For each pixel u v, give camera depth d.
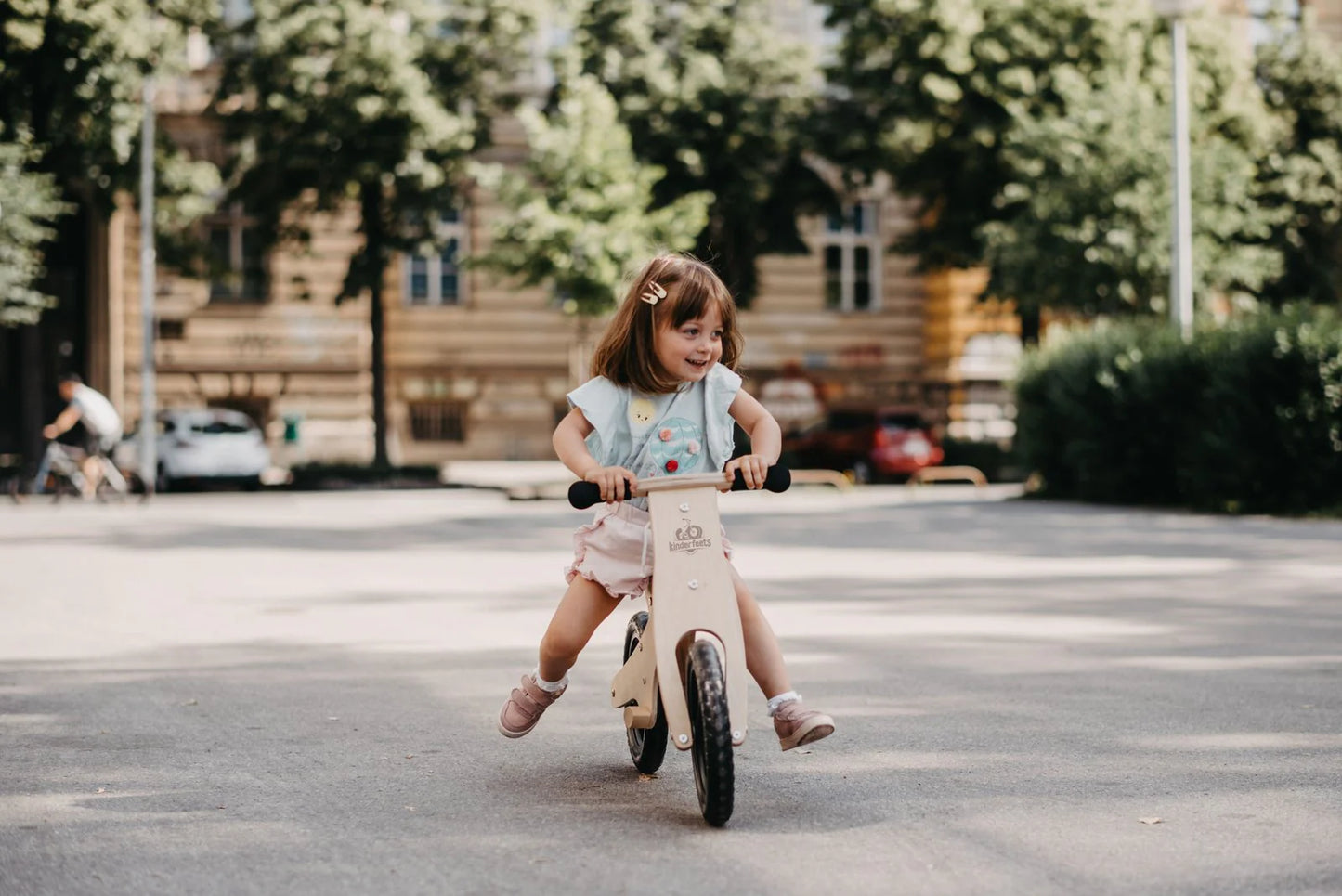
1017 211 31.61
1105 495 23.62
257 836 4.64
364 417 38.72
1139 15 31.03
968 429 39.28
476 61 30.89
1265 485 20.64
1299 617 10.21
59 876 4.23
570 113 28.20
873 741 6.04
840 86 33.38
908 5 30.98
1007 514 21.41
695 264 4.95
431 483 29.53
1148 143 25.84
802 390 40.22
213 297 37.81
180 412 29.62
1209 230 25.94
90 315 35.94
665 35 32.88
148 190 29.41
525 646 8.99
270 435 38.22
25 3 26.64
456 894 3.99
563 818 4.82
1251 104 31.64
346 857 4.38
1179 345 22.09
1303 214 32.34
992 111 31.67
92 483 25.36
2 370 34.22
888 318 41.38
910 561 14.47
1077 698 7.05
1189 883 4.04
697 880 4.08
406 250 30.88
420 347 39.16
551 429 39.81
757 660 4.94
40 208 25.50
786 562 14.38
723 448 5.04
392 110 29.58
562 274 27.56
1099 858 4.30
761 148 32.69
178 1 29.50
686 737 4.68
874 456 31.22
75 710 6.91
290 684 7.63
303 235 31.38
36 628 9.93
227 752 5.93
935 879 4.09
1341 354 19.72
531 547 16.53
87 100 27.86
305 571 13.80
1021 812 4.84
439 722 6.55
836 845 4.45
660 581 4.73
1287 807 4.92
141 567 14.23
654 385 4.95
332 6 29.50
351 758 5.81
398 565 14.31
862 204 41.41
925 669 7.96
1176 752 5.81
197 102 36.25
